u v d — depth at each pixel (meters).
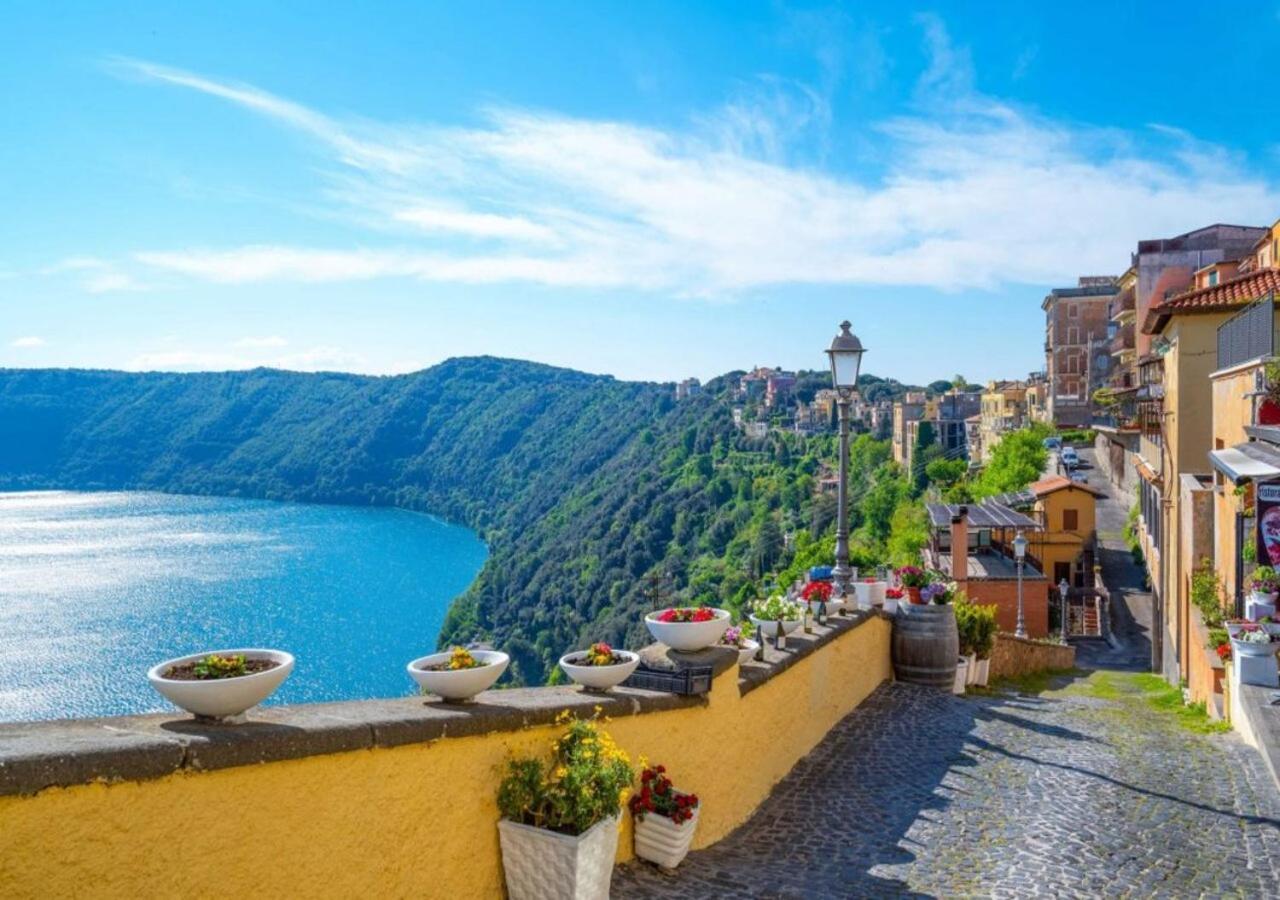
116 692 74.19
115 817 3.32
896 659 13.71
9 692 73.88
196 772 3.58
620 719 6.15
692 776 7.00
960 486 64.94
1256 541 12.29
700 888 6.01
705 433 148.25
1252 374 14.79
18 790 3.04
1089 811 7.95
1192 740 10.96
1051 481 44.09
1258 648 11.52
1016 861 6.72
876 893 6.08
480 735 4.98
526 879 5.02
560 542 120.75
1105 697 16.77
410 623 104.31
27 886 3.08
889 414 140.00
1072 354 74.25
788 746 9.23
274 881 3.88
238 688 3.88
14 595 113.31
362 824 4.30
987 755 9.96
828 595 11.64
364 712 4.59
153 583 121.62
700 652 7.48
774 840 7.26
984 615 15.01
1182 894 6.12
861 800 8.31
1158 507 24.64
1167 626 22.19
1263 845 7.09
